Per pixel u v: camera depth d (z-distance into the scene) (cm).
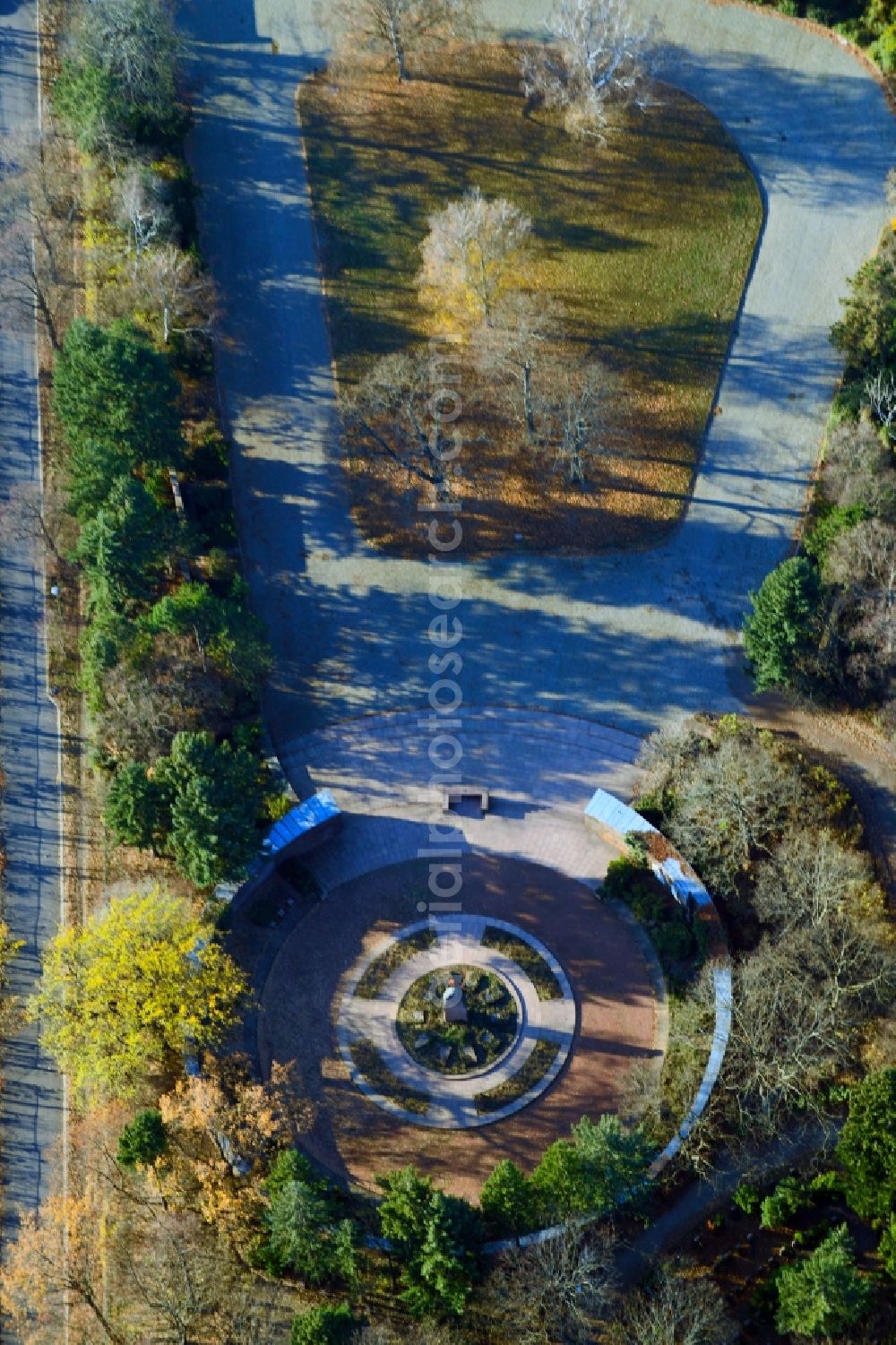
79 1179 11738
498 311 15425
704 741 13375
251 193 16400
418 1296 10669
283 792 13162
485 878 13000
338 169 16500
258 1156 11275
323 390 15375
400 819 13288
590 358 15375
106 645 12925
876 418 14775
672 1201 11575
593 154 16525
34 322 15888
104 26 15888
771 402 15238
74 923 12812
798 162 16475
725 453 15000
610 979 12512
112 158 15975
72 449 14400
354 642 14175
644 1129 11675
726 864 12581
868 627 13350
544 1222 11062
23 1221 10975
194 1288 10888
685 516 14725
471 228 14875
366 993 12412
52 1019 11875
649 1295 11062
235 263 16025
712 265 15888
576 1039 12219
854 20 17138
